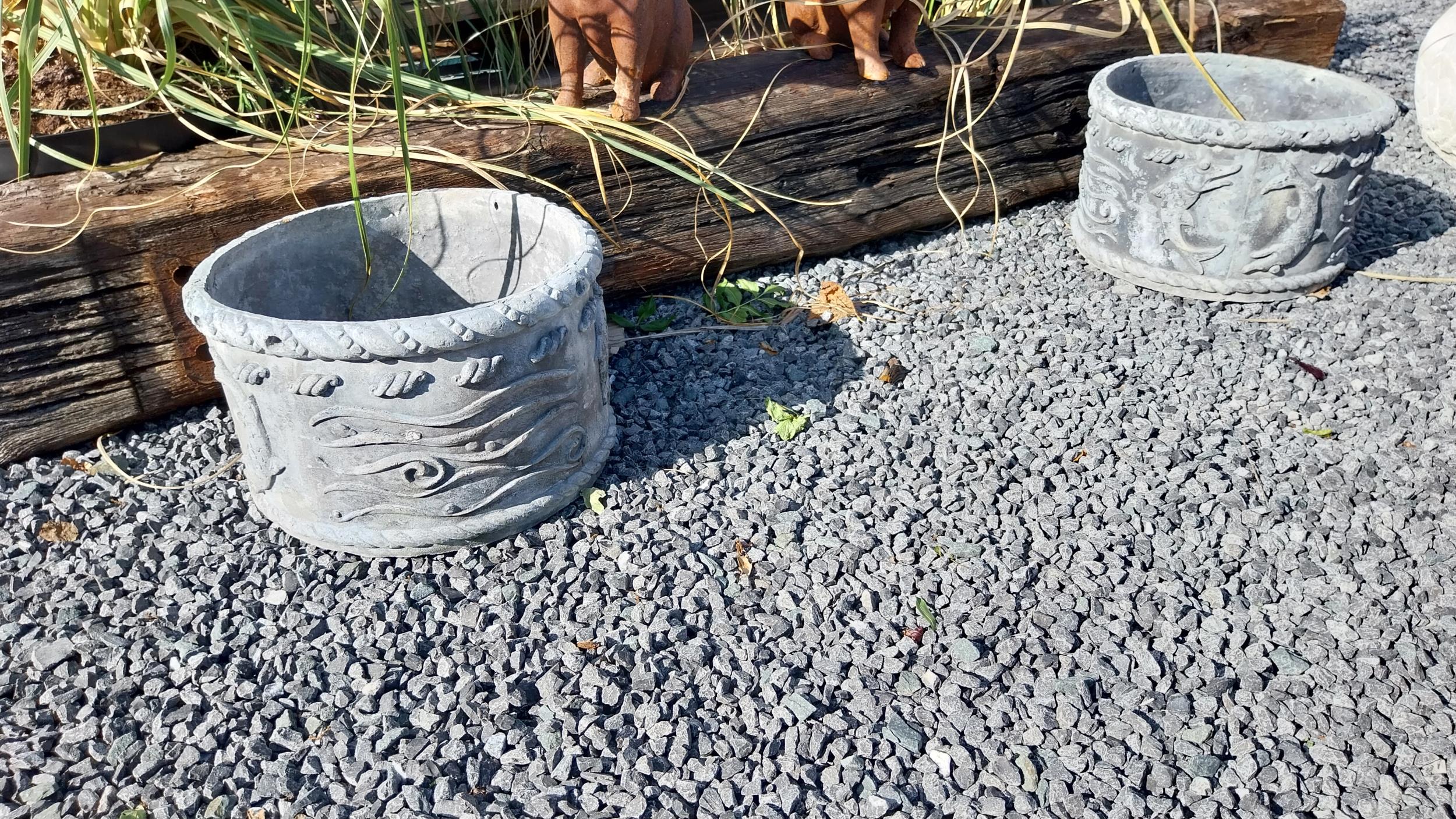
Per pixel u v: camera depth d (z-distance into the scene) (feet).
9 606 6.97
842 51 11.35
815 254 11.55
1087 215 11.09
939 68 11.07
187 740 6.12
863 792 5.89
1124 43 12.09
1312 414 8.92
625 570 7.33
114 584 7.18
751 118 10.12
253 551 7.46
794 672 6.56
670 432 8.71
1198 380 9.43
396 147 8.69
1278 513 7.80
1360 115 9.63
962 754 6.02
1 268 7.52
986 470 8.32
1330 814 5.73
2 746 6.02
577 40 9.18
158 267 8.11
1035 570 7.30
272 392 6.59
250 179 8.30
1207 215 10.05
